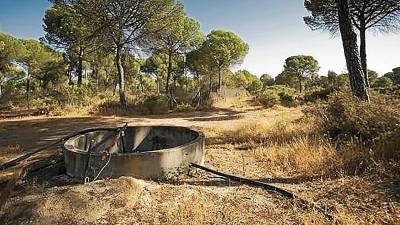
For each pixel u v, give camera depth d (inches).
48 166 277.7
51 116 700.0
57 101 806.5
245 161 282.8
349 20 343.3
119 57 797.2
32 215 161.2
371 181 201.2
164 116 708.7
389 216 155.8
